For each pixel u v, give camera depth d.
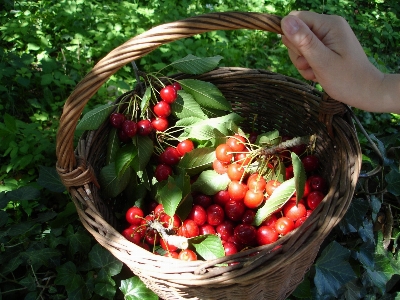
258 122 0.54
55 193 0.53
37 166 0.56
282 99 0.50
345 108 0.41
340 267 0.45
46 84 0.65
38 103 0.63
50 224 0.48
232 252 0.40
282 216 0.43
